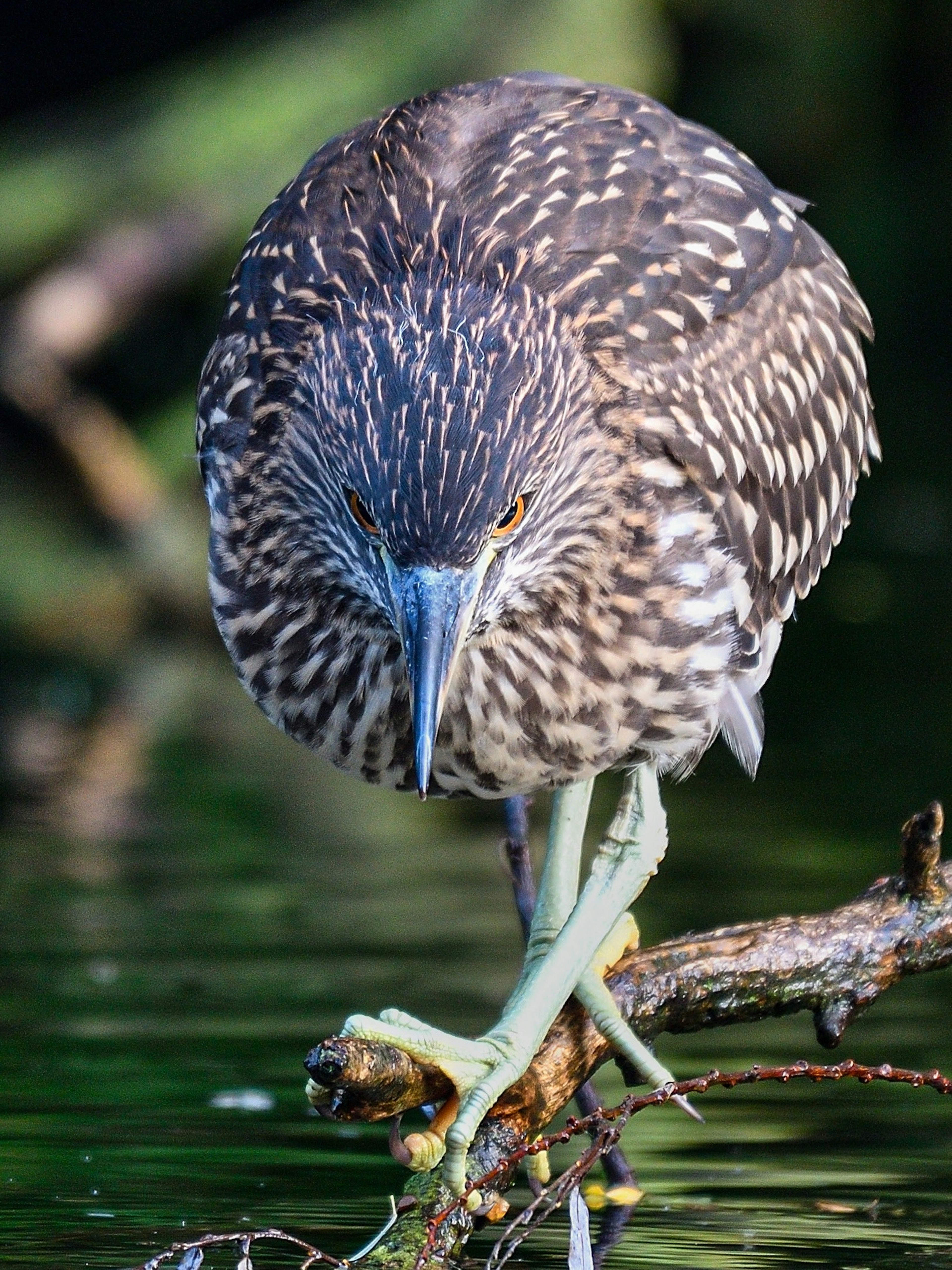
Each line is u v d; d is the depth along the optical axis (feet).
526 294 28.60
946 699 72.18
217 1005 37.76
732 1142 31.63
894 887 29.94
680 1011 29.27
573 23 96.17
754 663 32.35
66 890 46.62
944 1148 31.07
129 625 88.94
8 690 75.66
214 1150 30.55
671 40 109.50
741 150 116.47
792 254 34.32
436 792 31.04
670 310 30.76
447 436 26.05
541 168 31.17
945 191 122.01
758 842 51.26
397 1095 26.63
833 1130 31.99
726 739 32.58
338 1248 26.99
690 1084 25.91
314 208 31.07
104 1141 30.86
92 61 117.91
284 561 29.30
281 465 28.91
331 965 40.47
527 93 33.24
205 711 72.79
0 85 117.70
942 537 101.19
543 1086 28.53
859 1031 37.09
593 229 30.73
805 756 63.57
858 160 120.37
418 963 40.63
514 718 29.63
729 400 31.60
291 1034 36.04
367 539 26.96
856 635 83.46
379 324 27.32
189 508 92.99
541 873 45.06
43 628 87.61
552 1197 28.37
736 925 31.17
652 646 29.81
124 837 52.60
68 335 94.73
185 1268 24.77
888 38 116.98
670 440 29.99
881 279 122.11
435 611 26.02
